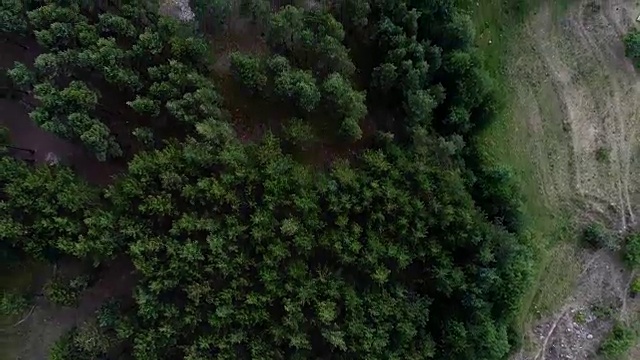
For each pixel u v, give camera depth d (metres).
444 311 40.97
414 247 38.47
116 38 36.38
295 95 36.91
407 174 38.62
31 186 33.53
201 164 35.44
